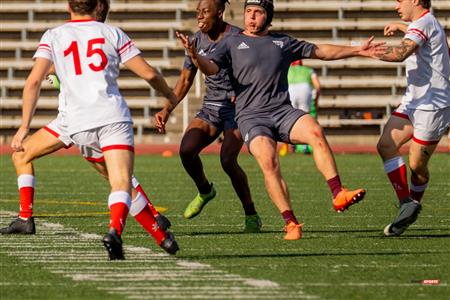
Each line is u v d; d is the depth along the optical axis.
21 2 88.94
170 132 84.06
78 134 21.59
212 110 30.44
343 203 25.45
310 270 21.61
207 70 26.59
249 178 51.34
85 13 22.09
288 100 27.12
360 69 86.62
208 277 20.64
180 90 30.27
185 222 32.22
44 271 21.53
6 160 66.12
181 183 48.53
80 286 19.55
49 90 85.38
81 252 24.72
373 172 55.09
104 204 38.47
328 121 83.44
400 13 28.44
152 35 87.25
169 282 20.03
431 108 27.92
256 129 26.56
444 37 28.12
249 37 27.09
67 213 35.16
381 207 37.09
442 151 74.19
